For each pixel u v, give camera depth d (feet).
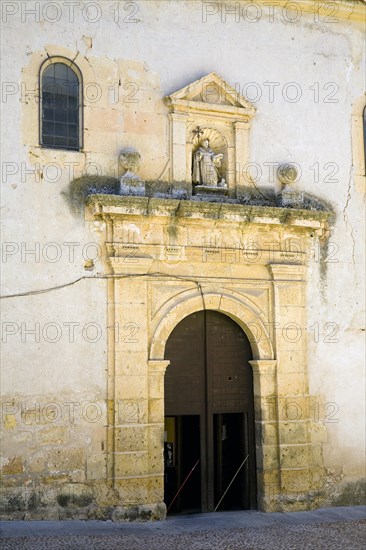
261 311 49.60
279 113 51.70
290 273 50.21
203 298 48.16
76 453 44.16
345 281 52.01
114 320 45.62
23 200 44.78
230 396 49.39
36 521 42.75
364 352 52.03
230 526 44.57
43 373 44.01
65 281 45.03
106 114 47.19
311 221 50.26
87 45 47.21
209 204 47.21
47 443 43.65
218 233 48.70
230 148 50.26
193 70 49.67
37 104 45.68
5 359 43.37
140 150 47.73
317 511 48.60
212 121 49.85
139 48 48.44
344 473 50.37
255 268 49.73
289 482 48.60
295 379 49.57
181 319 47.70
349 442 50.75
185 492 50.37
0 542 38.42
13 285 44.01
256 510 48.80
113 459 44.80
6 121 44.93
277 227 49.96
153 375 46.29
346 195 52.75
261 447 48.67
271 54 52.03
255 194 50.26
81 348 44.96
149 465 45.55
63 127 46.52
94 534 41.06
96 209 45.34
